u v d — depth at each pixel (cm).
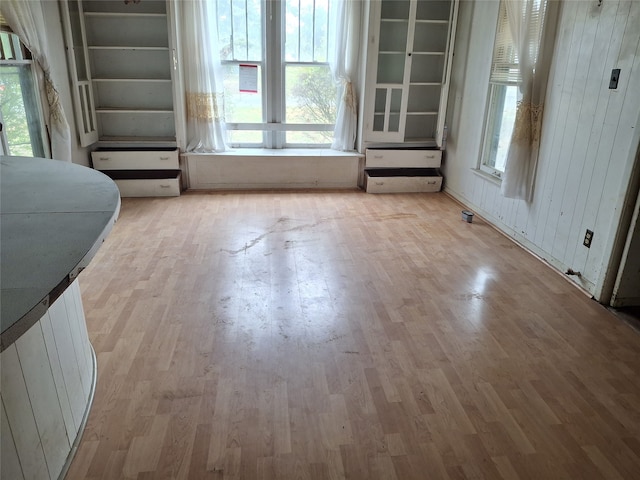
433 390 201
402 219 419
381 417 185
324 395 196
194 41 449
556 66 314
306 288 289
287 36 479
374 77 471
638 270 263
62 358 159
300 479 156
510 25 348
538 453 169
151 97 483
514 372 214
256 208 437
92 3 442
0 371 118
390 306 270
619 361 224
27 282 102
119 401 189
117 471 157
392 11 467
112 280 291
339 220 412
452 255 343
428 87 507
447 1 475
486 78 410
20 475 128
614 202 262
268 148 516
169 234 369
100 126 486
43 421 142
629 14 251
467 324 253
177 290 281
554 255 323
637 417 188
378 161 498
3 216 142
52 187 172
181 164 480
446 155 505
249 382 203
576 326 253
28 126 351
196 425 178
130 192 456
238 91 491
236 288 286
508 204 383
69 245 123
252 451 167
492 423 183
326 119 514
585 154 288
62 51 395
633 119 248
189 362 215
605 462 166
